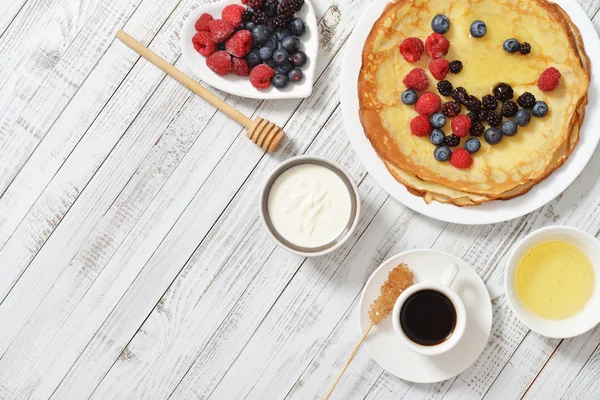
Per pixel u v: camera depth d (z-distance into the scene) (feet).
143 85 3.59
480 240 3.52
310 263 3.59
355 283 3.58
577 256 3.43
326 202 3.43
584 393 3.53
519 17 3.39
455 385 3.57
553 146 3.37
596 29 3.44
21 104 3.61
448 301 3.38
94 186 3.62
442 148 3.41
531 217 3.51
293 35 3.46
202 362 3.64
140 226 3.62
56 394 3.66
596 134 3.35
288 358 3.61
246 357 3.63
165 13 3.55
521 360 3.55
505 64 3.42
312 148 3.55
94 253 3.64
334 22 3.52
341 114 3.54
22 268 3.66
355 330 3.59
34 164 3.63
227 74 3.51
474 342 3.45
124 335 3.65
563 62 3.37
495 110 3.42
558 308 3.44
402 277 3.42
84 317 3.65
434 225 3.53
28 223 3.64
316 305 3.59
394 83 3.44
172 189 3.61
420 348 3.34
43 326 3.66
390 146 3.42
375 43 3.40
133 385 3.66
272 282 3.60
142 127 3.60
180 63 3.57
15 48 3.59
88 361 3.66
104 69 3.59
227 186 3.59
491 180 3.41
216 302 3.62
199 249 3.62
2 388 3.67
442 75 3.38
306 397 3.61
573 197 3.49
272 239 3.39
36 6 3.58
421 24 3.43
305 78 3.49
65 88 3.60
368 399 3.59
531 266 3.46
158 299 3.64
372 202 3.54
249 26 3.46
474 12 3.41
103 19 3.57
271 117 3.55
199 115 3.58
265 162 3.57
